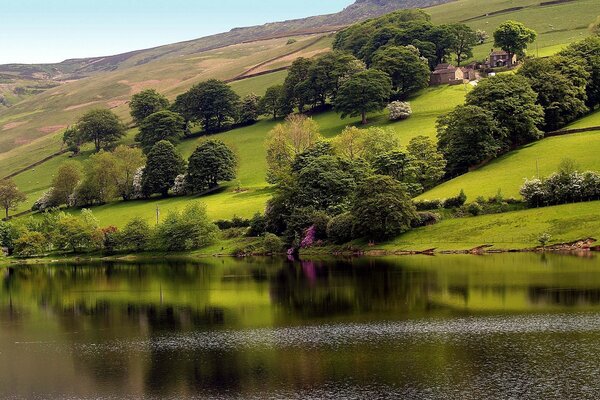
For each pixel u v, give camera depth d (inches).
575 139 6756.9
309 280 4407.0
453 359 2516.0
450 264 4544.8
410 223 5654.5
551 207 5324.8
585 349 2559.1
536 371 2347.4
